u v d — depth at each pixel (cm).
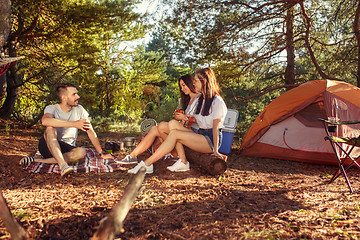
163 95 1491
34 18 932
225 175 380
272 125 533
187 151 430
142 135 522
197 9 932
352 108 483
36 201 255
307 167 457
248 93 1353
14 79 1108
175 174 372
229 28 930
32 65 1164
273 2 927
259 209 239
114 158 454
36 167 379
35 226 196
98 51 1052
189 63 1000
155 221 210
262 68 1200
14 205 242
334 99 488
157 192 290
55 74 1082
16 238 94
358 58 924
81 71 1105
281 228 197
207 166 368
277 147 521
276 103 541
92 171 378
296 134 504
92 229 192
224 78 1007
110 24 919
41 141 395
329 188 317
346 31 974
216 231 192
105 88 1390
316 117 502
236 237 182
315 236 183
